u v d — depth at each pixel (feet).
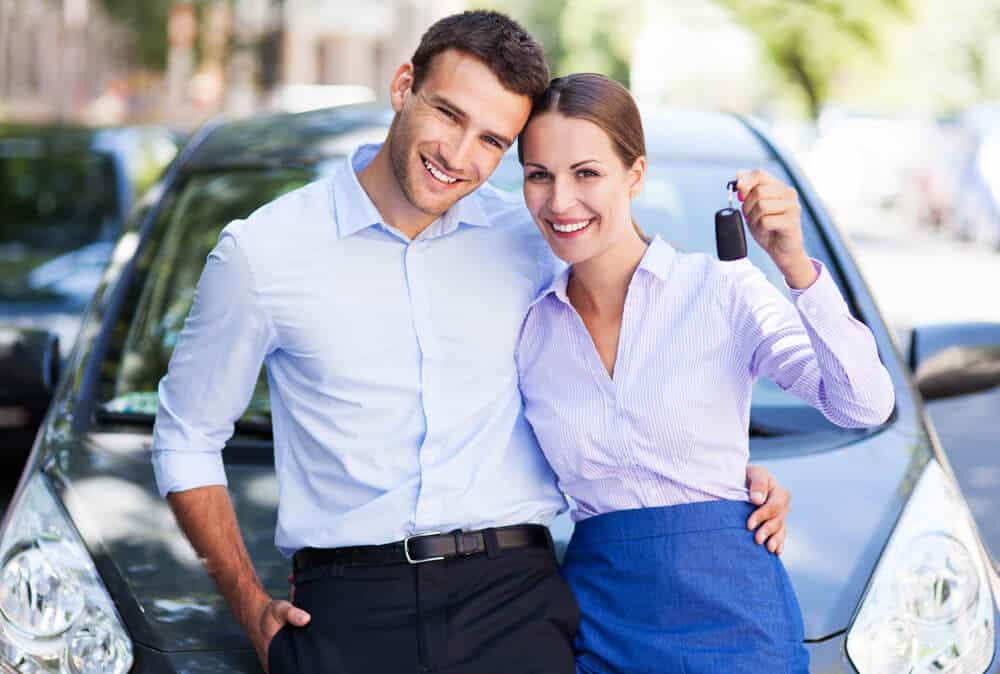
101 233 36.06
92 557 10.57
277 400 10.13
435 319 9.92
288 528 9.91
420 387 9.84
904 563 10.65
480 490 9.87
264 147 15.31
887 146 86.38
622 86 9.53
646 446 9.62
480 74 9.37
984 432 30.63
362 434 9.82
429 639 9.40
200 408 9.97
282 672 9.39
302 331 9.77
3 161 36.55
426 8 140.15
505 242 10.23
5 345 14.06
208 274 9.78
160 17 77.10
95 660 9.91
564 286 9.83
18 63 121.08
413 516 9.69
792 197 9.04
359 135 15.38
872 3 95.04
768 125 16.28
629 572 9.65
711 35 98.78
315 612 9.61
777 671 9.39
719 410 9.61
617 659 9.57
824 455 12.16
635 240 9.76
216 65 75.36
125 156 37.78
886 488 11.62
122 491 11.41
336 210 9.85
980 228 73.61
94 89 117.29
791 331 9.41
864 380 9.23
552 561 10.03
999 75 116.06
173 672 9.71
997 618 10.56
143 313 13.97
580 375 9.78
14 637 10.13
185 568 10.52
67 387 13.26
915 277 58.49
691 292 9.61
